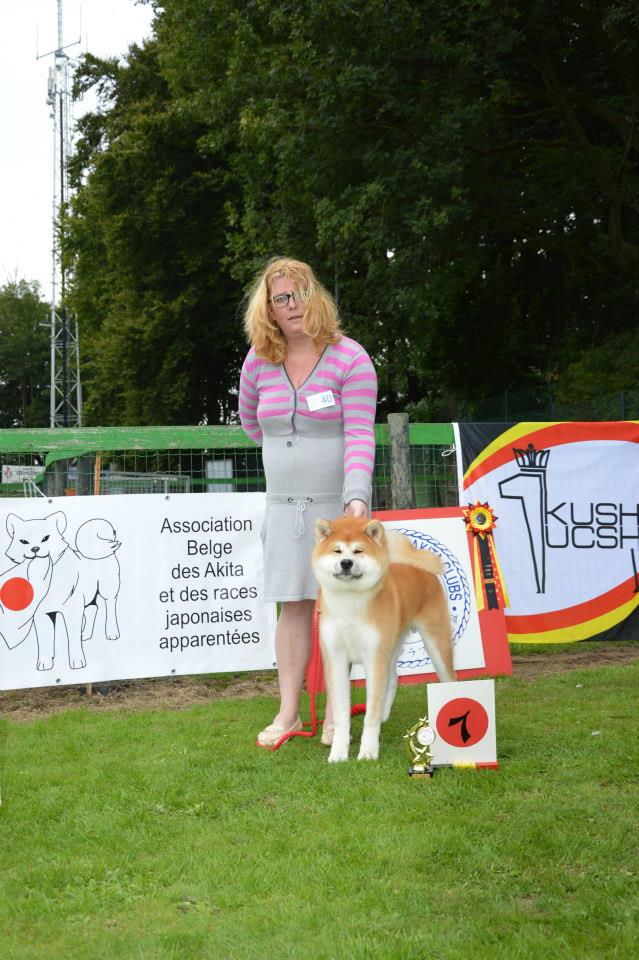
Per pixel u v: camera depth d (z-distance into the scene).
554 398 19.64
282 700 5.05
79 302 31.33
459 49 15.96
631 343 19.77
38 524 6.29
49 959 2.60
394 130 17.25
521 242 23.05
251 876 3.13
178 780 4.22
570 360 23.31
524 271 25.12
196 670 6.53
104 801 3.97
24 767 4.55
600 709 5.39
